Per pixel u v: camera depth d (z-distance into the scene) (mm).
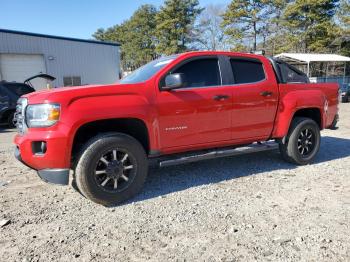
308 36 34625
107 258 2736
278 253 2760
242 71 4809
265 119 4938
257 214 3508
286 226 3229
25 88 12336
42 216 3574
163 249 2857
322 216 3439
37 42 19172
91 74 22281
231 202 3844
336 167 5262
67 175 3617
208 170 5176
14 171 5414
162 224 3320
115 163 3824
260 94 4820
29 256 2779
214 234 3098
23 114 3740
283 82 5156
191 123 4289
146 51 61938
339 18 31438
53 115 3506
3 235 3160
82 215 3588
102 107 3678
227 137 4648
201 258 2707
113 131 4031
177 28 49812
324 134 8422
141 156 3986
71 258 2744
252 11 40594
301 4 33344
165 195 4121
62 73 20578
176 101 4141
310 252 2768
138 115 3869
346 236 3021
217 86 4516
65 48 20609
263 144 5160
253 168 5250
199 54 4473
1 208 3805
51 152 3506
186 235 3088
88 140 3777
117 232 3178
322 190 4207
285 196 4012
